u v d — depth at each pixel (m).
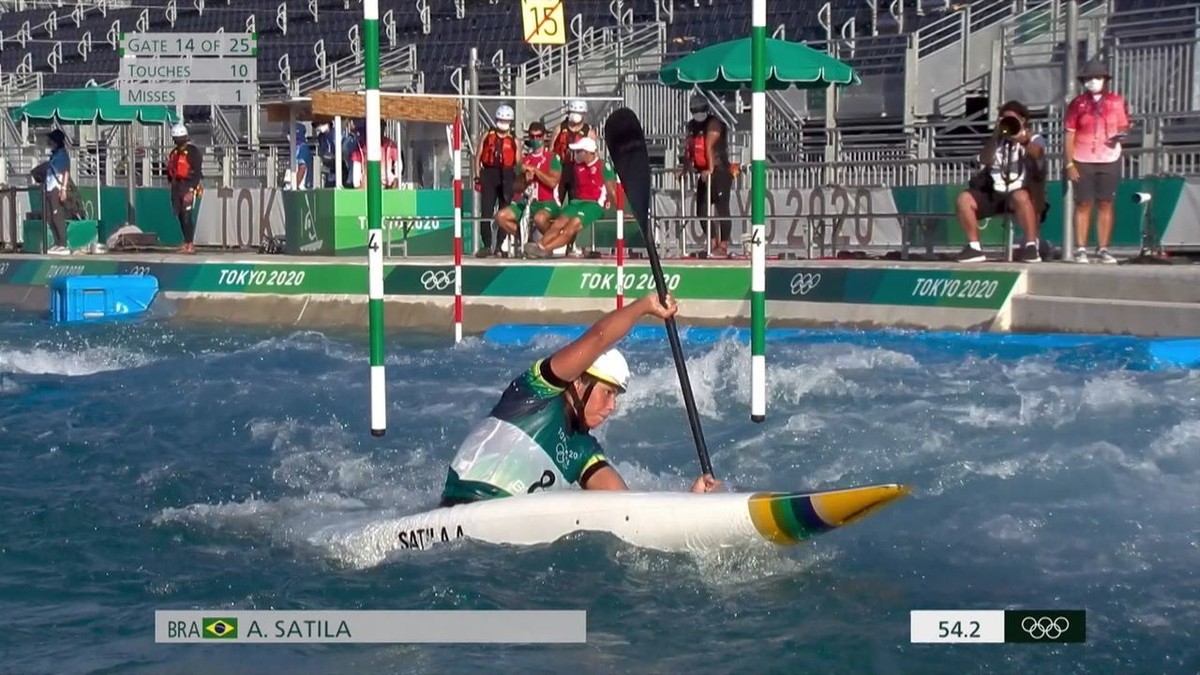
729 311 22.42
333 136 30.78
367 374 17.36
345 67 40.53
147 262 27.31
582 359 9.27
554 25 28.23
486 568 8.72
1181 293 18.44
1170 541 9.26
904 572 8.74
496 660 7.45
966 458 11.59
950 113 30.22
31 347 20.80
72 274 28.47
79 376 17.64
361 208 28.64
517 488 9.34
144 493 11.29
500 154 26.53
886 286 21.19
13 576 9.09
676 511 8.71
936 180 26.05
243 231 32.16
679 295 22.83
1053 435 12.27
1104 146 20.78
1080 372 15.53
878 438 12.48
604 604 8.17
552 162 25.80
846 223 25.48
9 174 40.88
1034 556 9.02
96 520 10.43
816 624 7.89
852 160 28.62
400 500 10.88
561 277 23.64
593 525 8.90
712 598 8.28
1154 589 8.36
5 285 29.39
